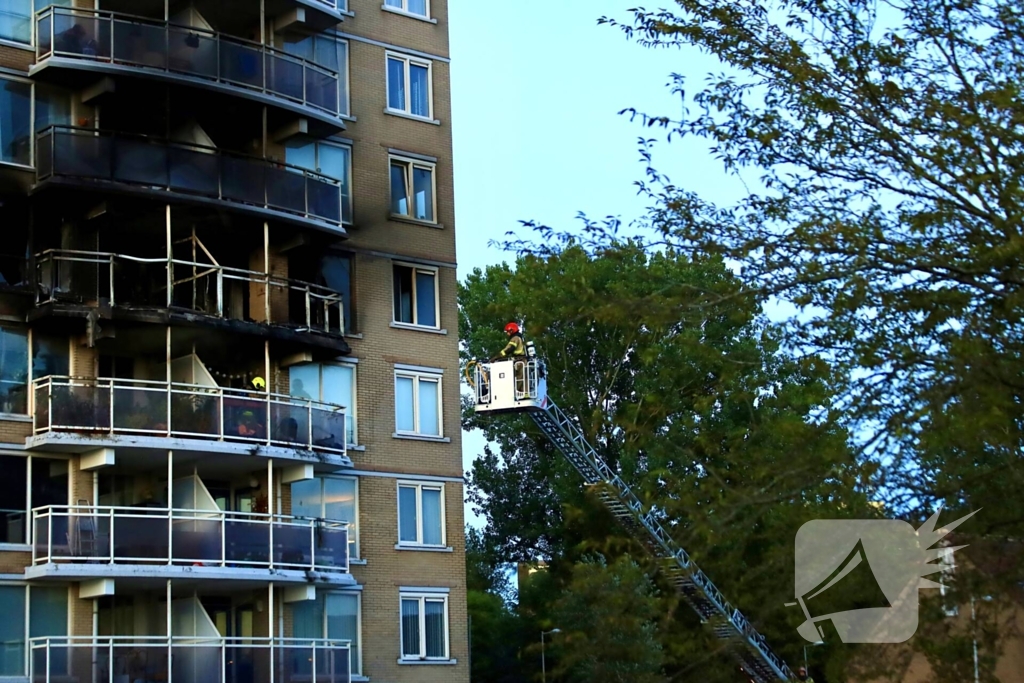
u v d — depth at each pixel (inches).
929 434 539.5
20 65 1285.7
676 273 617.9
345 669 1326.3
